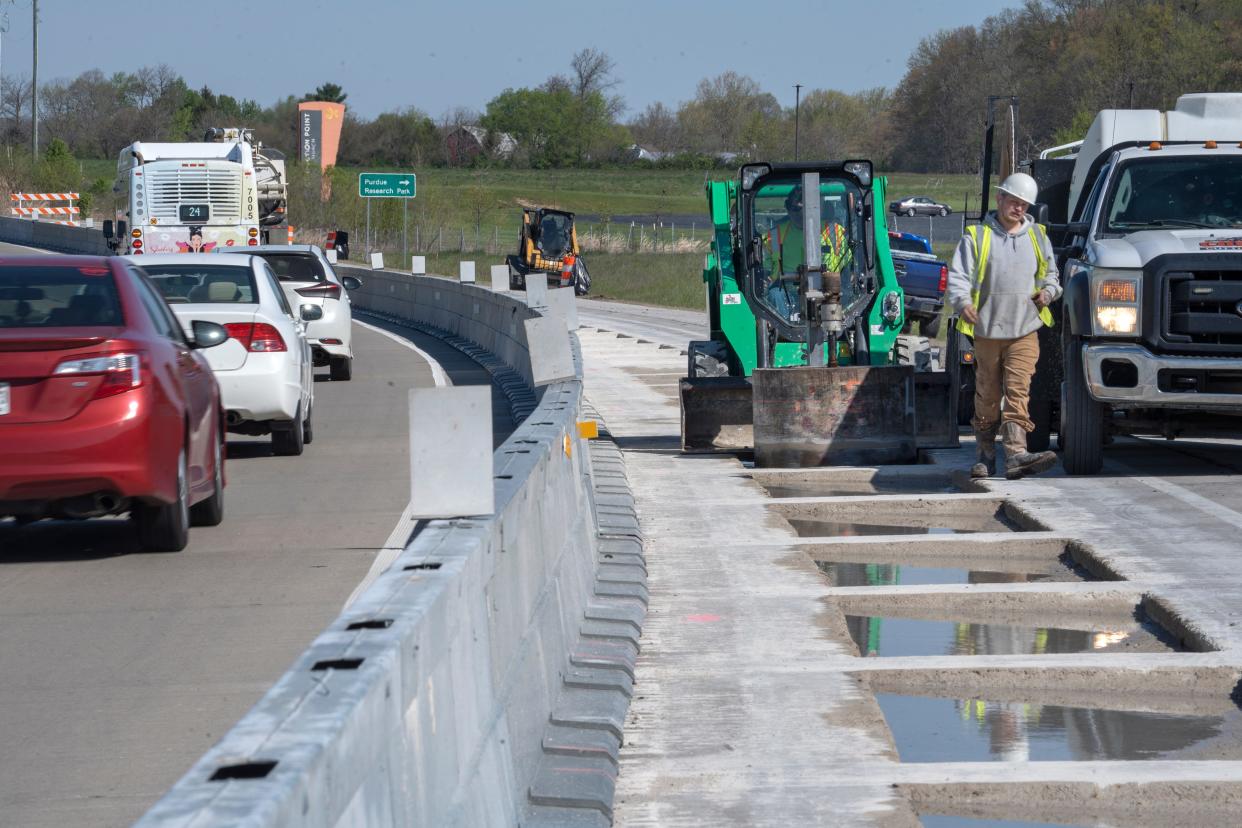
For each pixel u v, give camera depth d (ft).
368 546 84.02
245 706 53.88
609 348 252.42
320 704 24.97
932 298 256.52
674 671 58.23
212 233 301.63
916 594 70.54
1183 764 47.06
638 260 537.65
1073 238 116.67
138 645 62.59
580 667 55.62
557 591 55.42
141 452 76.84
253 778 21.43
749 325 126.93
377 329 308.19
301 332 131.13
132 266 85.71
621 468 109.81
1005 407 102.78
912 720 54.13
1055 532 84.33
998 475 106.01
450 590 34.04
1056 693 57.26
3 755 48.65
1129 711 54.75
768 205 124.47
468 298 272.31
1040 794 45.57
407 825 28.45
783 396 113.80
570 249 449.89
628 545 79.61
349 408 162.71
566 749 45.96
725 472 111.75
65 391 75.97
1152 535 82.94
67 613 68.54
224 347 118.11
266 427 122.11
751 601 70.03
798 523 95.86
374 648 28.12
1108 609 69.67
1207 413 105.29
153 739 50.29
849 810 43.78
